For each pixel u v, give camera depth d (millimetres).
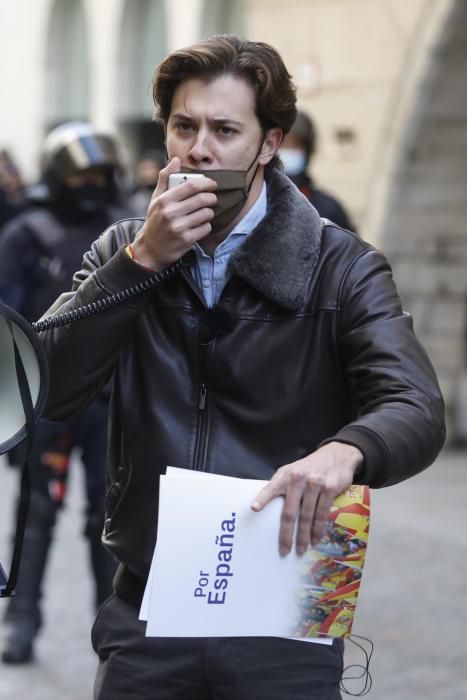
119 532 5984
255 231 5793
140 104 31688
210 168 5637
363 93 22016
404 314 5836
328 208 12156
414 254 22719
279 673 5781
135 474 5906
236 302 5848
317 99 22547
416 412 5453
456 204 22406
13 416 5363
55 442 11516
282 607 5348
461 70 21172
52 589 13703
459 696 10648
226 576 5320
